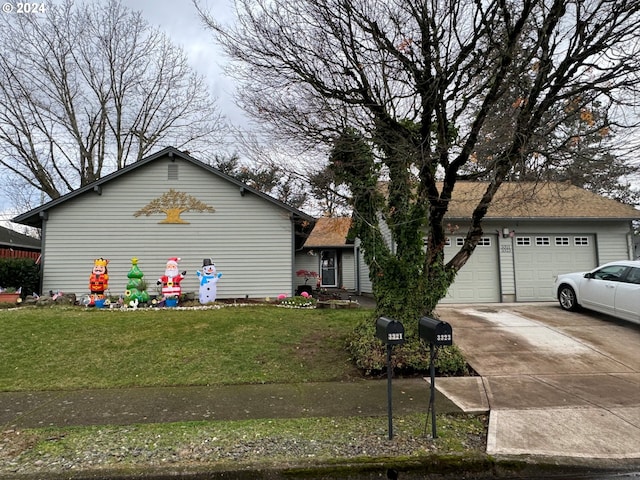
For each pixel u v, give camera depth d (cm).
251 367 689
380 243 728
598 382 605
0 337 813
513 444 404
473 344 798
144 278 1338
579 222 1418
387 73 642
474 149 673
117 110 2394
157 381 632
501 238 1398
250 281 1378
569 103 641
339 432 432
